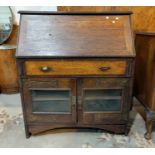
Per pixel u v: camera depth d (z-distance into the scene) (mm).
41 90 1674
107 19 1602
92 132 1889
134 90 2129
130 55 1489
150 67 1675
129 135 1841
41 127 1795
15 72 2541
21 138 1809
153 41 1595
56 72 1560
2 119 2078
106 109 1739
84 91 1640
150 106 1727
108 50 1513
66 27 1588
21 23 1585
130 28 1583
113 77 1579
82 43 1541
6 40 2586
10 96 2580
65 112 1729
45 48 1521
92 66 1539
